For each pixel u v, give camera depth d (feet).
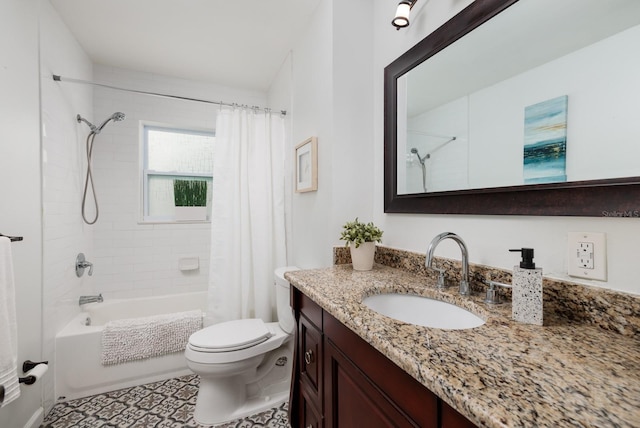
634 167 2.14
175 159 9.34
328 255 5.30
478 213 3.34
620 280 2.24
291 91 7.49
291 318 5.80
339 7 5.19
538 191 2.74
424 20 4.20
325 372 3.41
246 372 5.48
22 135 4.69
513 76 2.98
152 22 6.37
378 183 5.29
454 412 1.63
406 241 4.59
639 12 2.10
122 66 8.30
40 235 5.18
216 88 9.45
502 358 1.81
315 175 5.79
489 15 3.18
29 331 4.78
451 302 3.14
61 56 6.15
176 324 6.47
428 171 4.13
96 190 8.10
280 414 5.30
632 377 1.60
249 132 7.54
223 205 7.16
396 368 2.16
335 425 3.17
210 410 5.06
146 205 8.95
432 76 4.02
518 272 2.44
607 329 2.22
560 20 2.59
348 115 5.24
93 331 5.92
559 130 2.59
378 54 5.28
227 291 7.04
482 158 3.33
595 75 2.34
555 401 1.38
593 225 2.40
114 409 5.37
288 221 7.89
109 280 8.25
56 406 5.44
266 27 6.55
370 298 3.49
